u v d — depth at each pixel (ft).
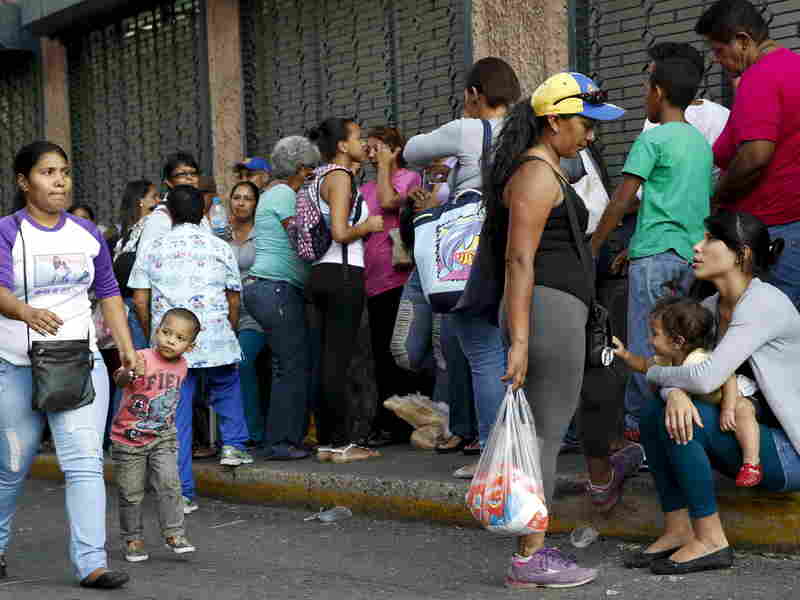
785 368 13.66
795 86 15.51
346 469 19.86
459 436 20.97
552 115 13.02
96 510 14.64
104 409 14.97
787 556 14.17
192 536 18.51
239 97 29.84
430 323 21.62
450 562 15.44
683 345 13.97
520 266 12.87
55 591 14.52
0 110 39.06
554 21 21.97
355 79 27.04
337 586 14.42
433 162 18.49
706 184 16.17
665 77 16.24
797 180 15.66
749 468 13.42
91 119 35.22
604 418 15.07
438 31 24.81
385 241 22.34
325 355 20.77
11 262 14.34
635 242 16.29
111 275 15.55
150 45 32.65
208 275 20.31
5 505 15.19
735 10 15.99
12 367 14.52
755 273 14.02
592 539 15.69
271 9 29.17
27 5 34.71
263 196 21.85
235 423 21.18
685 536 14.28
